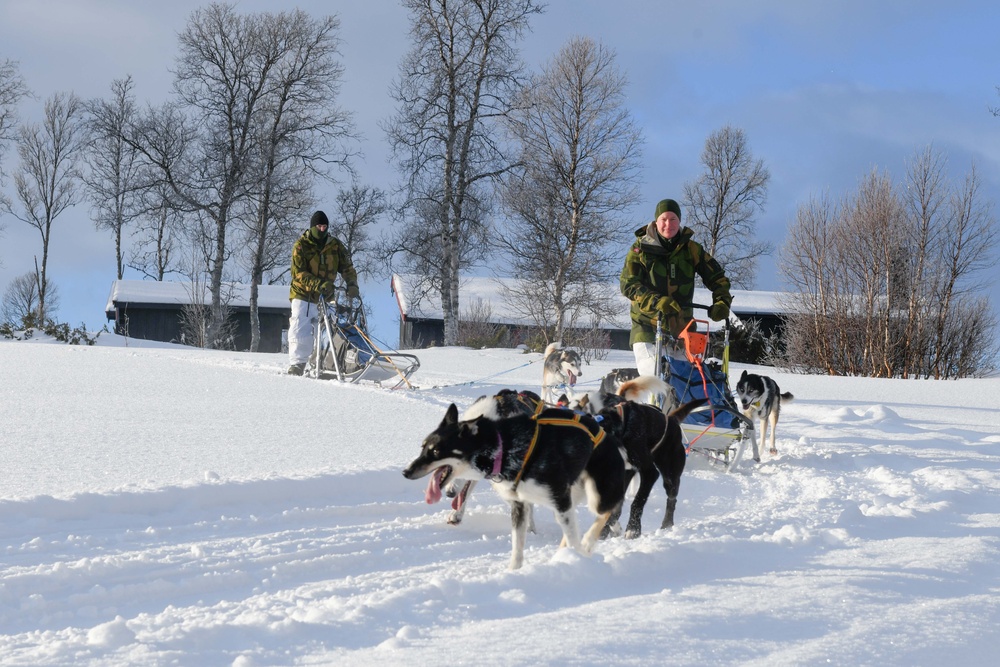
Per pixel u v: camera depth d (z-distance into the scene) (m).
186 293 57.06
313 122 46.44
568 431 6.48
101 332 37.34
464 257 42.53
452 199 41.25
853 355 34.75
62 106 56.28
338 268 18.05
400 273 42.69
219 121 46.56
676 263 10.82
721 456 11.83
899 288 34.38
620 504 7.06
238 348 57.78
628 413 7.68
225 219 46.69
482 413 6.50
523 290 41.03
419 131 40.81
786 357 36.81
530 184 39.19
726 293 10.84
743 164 56.22
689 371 10.44
